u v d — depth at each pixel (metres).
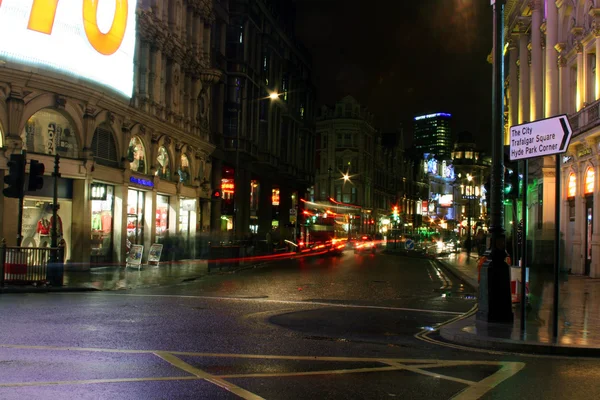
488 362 8.64
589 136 24.59
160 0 32.44
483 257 12.81
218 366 7.84
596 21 24.61
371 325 12.45
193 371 7.47
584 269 27.23
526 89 38.59
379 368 8.02
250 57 48.00
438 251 61.34
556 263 10.55
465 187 135.62
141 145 31.27
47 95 23.27
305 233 64.38
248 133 47.62
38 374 7.02
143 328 10.89
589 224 26.97
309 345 9.79
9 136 21.66
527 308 14.43
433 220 128.50
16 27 21.47
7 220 22.03
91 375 7.06
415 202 129.00
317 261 40.16
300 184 68.62
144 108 30.94
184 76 37.06
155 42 31.88
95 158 26.55
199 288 19.98
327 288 20.83
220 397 6.26
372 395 6.56
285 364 8.13
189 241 38.69
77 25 23.86
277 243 52.06
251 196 52.19
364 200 97.94
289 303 16.11
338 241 69.56
